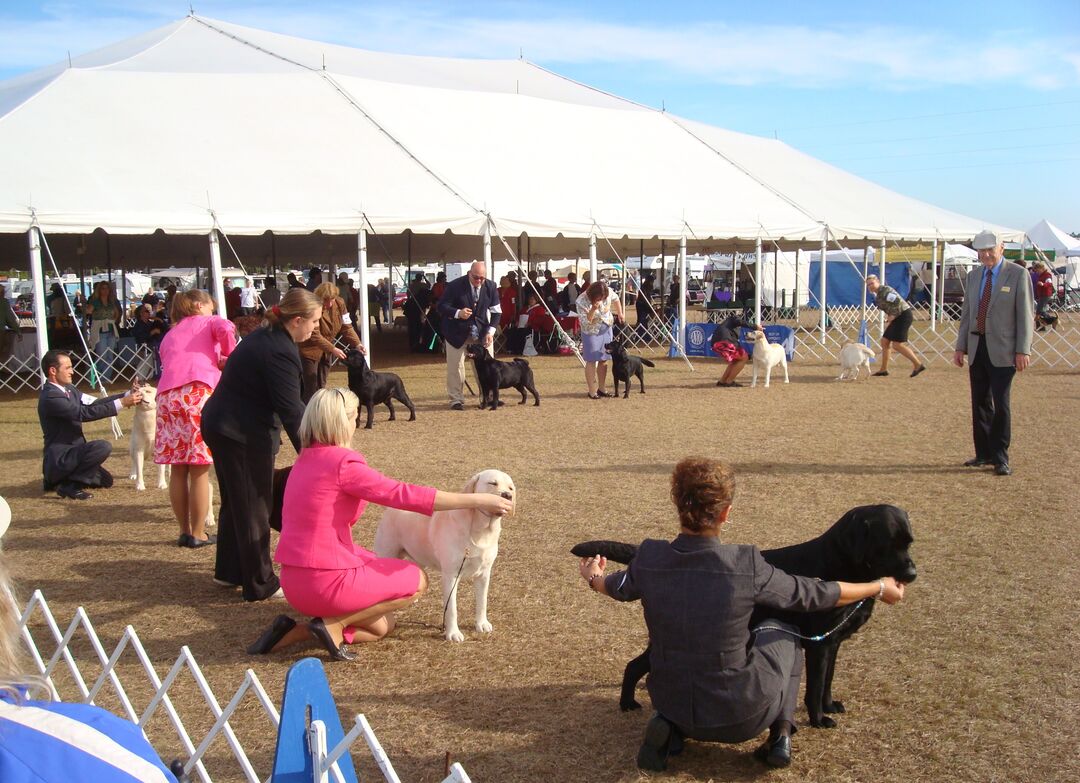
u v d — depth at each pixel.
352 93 18.12
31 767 1.25
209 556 6.15
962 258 41.28
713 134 23.53
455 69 25.66
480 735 3.61
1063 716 3.63
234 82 17.59
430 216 14.62
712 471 3.21
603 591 3.43
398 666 4.29
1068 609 4.75
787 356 18.81
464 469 8.75
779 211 19.22
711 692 3.14
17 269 26.84
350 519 4.38
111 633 4.77
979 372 8.05
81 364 16.55
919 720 3.64
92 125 14.90
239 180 14.46
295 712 2.33
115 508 7.46
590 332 13.60
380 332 30.39
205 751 3.19
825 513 6.80
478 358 12.70
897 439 9.81
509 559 5.89
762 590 3.15
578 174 17.94
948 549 5.81
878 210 21.81
